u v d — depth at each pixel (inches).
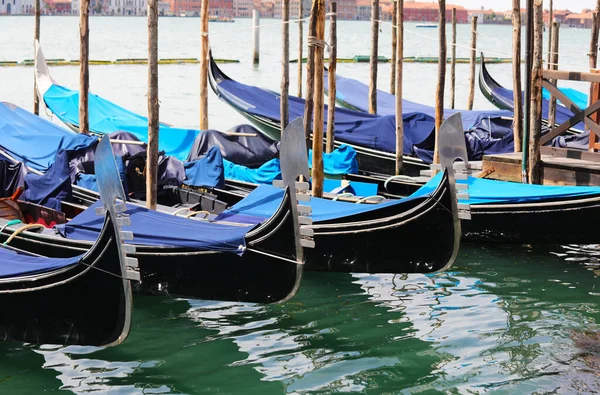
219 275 434.3
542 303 456.8
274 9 7007.9
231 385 362.0
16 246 469.7
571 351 394.0
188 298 447.8
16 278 374.3
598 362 382.3
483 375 371.6
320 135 547.8
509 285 483.8
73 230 458.6
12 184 554.9
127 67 1731.1
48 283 369.7
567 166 560.1
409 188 614.9
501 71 1843.0
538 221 518.9
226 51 2508.6
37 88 872.3
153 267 444.5
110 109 801.6
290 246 410.6
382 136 699.4
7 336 390.0
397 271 472.4
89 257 361.1
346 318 435.8
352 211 477.1
